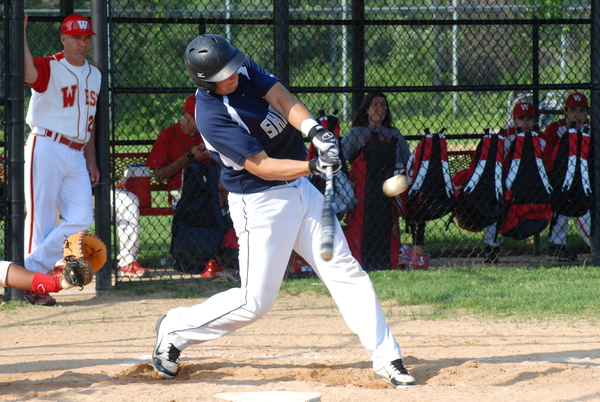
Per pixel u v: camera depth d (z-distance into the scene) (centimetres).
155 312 1157
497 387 723
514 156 1461
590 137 1465
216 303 759
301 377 782
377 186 1414
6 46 1177
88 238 736
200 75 686
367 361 855
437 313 1114
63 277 724
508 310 1113
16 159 1182
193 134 1464
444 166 1432
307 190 747
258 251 731
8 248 1202
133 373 801
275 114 721
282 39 1360
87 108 1207
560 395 688
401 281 1322
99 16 1263
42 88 1166
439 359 852
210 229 1382
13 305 1194
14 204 1183
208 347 932
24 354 902
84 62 1208
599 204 1462
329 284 752
